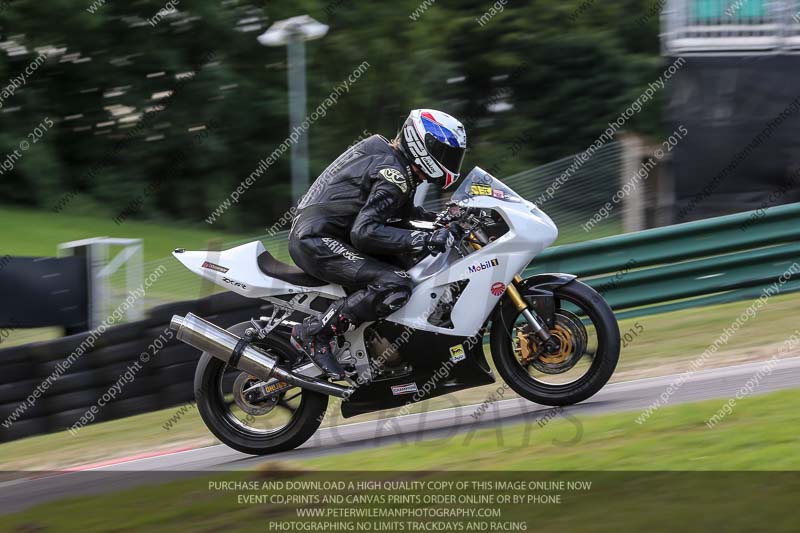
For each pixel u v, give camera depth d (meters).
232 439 19.67
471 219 18.91
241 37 65.75
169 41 64.69
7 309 27.25
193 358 26.48
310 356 19.12
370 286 18.69
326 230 19.06
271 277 19.50
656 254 30.33
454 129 18.69
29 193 60.59
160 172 64.75
